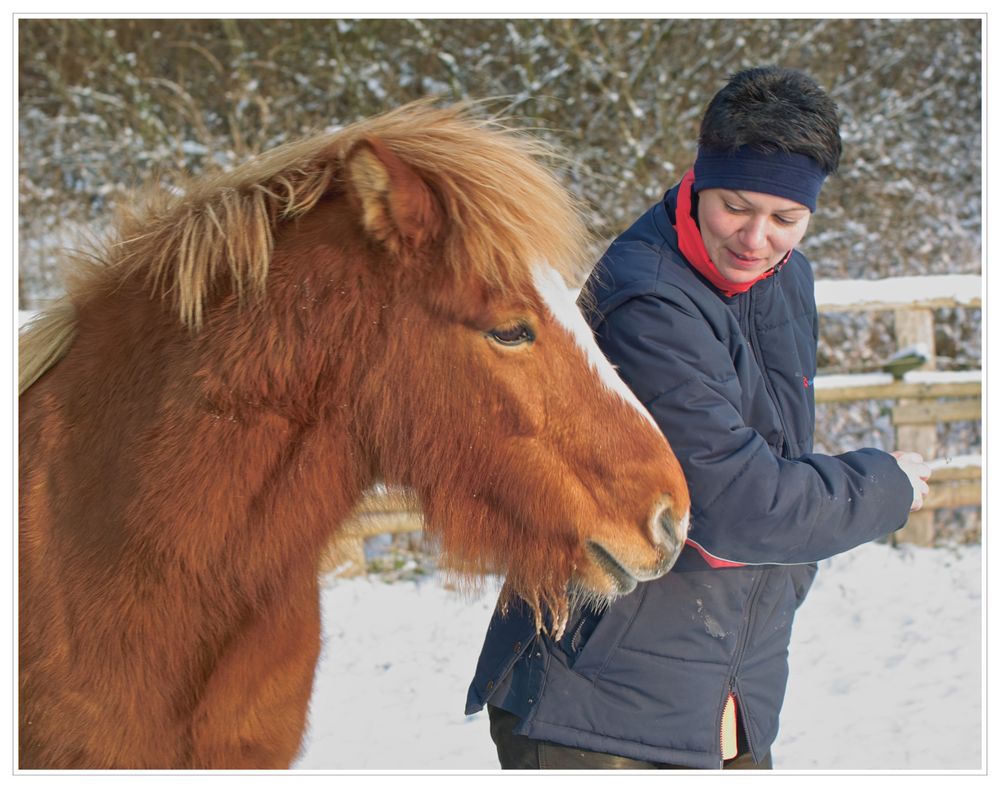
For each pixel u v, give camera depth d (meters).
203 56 9.90
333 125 9.59
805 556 1.81
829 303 6.34
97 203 9.30
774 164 1.72
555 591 1.78
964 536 6.49
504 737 2.04
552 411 1.68
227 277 1.73
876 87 10.42
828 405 8.19
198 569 1.68
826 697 4.14
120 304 1.83
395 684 4.39
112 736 1.70
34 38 9.58
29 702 1.73
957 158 10.41
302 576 1.80
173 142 9.32
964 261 10.02
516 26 9.49
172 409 1.68
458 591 1.86
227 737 1.77
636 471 1.67
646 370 1.81
